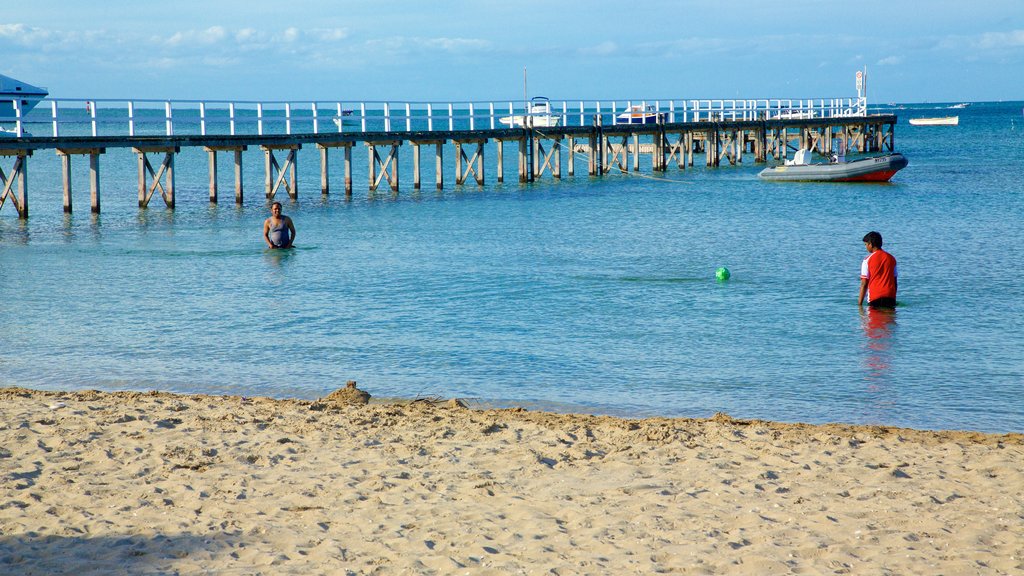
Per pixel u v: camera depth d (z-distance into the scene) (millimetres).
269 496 6934
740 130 56438
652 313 15352
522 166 43438
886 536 6070
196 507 6688
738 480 7234
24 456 7805
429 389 11055
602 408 10320
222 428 8688
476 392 10938
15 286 17719
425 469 7574
